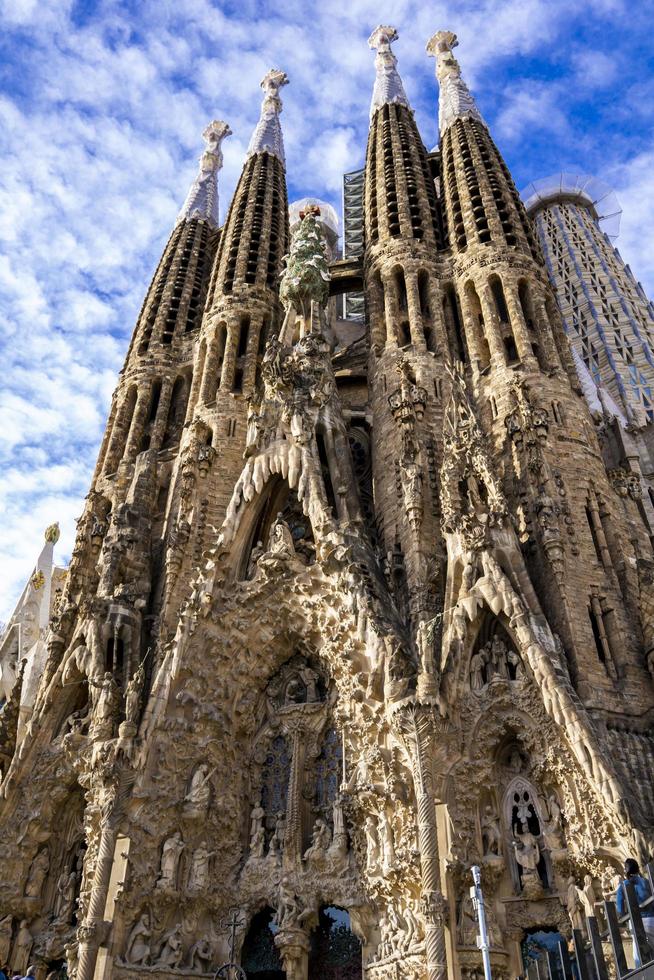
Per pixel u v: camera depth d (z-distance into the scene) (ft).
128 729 100.73
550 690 87.20
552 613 99.45
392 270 157.58
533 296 142.31
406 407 130.21
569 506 108.47
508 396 124.77
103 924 89.56
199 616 110.63
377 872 90.07
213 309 173.06
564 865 82.17
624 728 89.45
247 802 105.91
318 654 110.11
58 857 107.34
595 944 43.88
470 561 100.42
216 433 147.13
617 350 237.25
